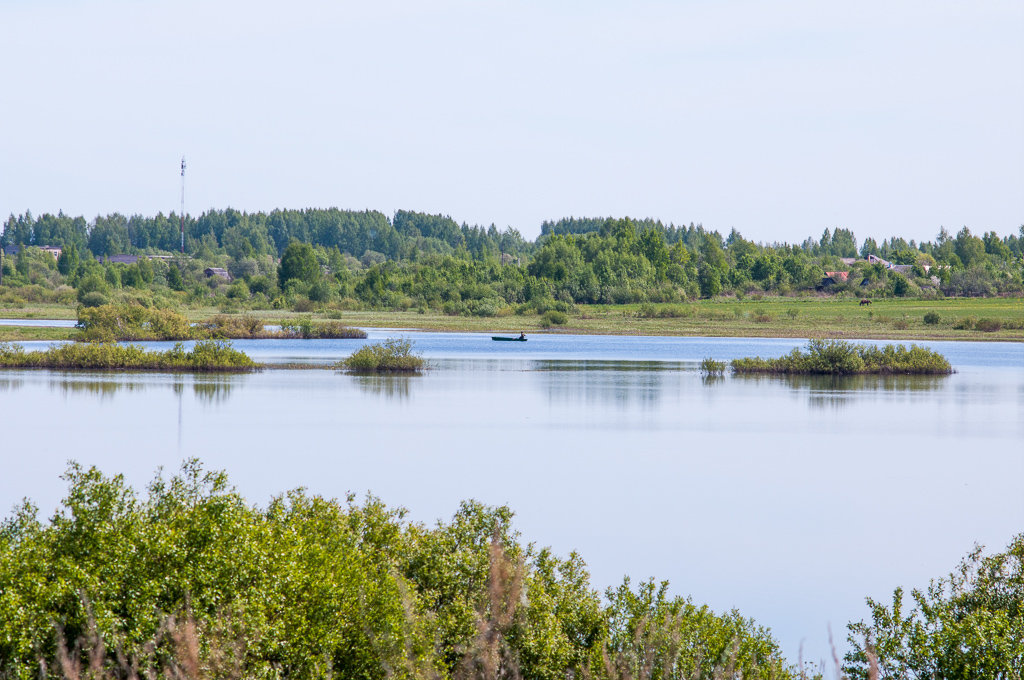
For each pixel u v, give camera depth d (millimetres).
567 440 79750
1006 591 30000
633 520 53781
